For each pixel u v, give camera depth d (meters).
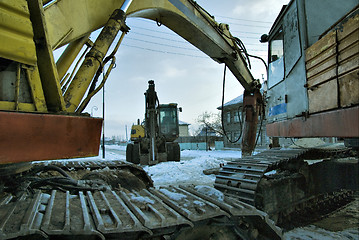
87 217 1.71
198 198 2.35
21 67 1.87
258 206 3.73
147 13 4.66
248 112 7.52
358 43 2.46
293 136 3.86
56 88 2.09
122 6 3.60
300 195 4.32
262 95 7.74
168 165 11.84
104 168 4.96
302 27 3.67
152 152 12.59
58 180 2.67
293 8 4.02
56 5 2.67
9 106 1.79
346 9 3.04
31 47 1.90
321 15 3.41
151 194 2.54
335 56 2.83
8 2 1.79
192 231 1.98
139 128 24.84
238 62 6.94
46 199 2.12
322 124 3.07
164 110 17.69
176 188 2.81
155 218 1.83
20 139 1.71
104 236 1.67
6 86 1.80
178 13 4.98
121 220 1.74
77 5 2.93
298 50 3.78
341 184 4.23
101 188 2.71
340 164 4.29
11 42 1.79
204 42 5.92
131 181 4.37
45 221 1.54
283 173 4.67
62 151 1.90
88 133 2.07
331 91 2.90
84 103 3.12
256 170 4.00
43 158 1.80
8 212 1.67
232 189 3.95
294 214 4.19
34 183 2.56
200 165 11.44
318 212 4.42
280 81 4.46
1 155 1.62
